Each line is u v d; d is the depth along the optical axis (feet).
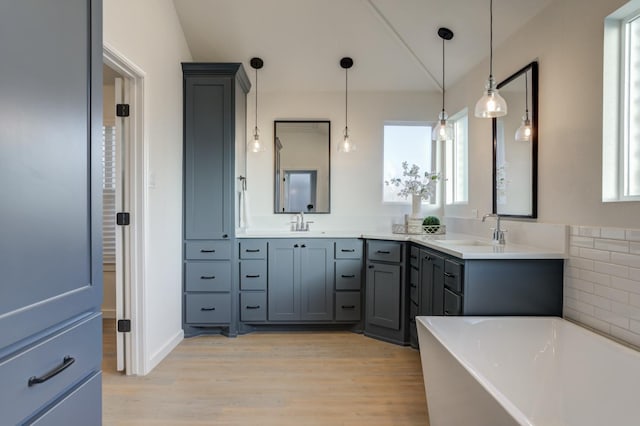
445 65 10.94
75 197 3.11
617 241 5.54
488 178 9.55
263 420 6.32
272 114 12.51
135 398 7.02
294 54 11.12
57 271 2.89
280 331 11.03
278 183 12.51
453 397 4.93
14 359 2.48
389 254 10.18
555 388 5.83
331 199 12.60
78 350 3.17
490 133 9.45
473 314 6.72
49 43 2.80
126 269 7.99
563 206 6.75
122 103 7.88
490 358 6.11
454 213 11.95
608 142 5.82
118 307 8.01
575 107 6.43
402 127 12.85
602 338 5.29
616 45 5.82
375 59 11.23
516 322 6.24
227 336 10.52
